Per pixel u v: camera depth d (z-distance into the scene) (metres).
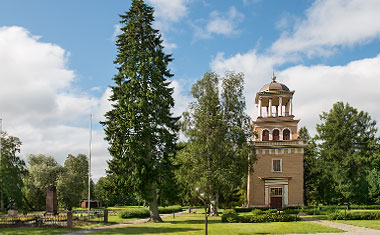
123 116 33.00
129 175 31.72
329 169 57.88
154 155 33.38
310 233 23.84
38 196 67.00
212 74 38.12
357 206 51.44
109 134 33.06
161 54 35.94
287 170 52.66
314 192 62.53
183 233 22.73
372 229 26.27
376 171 59.41
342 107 59.41
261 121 55.75
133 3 35.94
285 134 55.31
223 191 36.66
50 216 33.09
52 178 67.00
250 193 52.62
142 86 33.97
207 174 35.09
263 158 53.47
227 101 38.62
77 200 68.12
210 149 35.22
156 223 30.88
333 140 58.44
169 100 34.78
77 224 27.44
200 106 36.94
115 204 105.56
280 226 27.92
